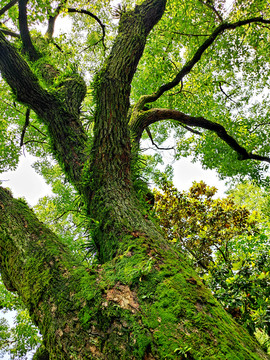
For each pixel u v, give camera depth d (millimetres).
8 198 2770
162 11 4289
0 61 3516
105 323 1604
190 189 6621
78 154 3461
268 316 2633
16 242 2277
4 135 7973
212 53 7895
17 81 3613
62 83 4387
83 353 1503
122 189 2863
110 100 3342
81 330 1598
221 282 3426
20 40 5785
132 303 1682
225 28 5953
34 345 8172
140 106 5258
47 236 2379
